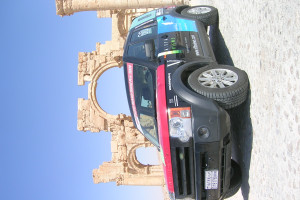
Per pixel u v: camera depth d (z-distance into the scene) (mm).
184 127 7469
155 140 8945
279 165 6141
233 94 7375
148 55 9297
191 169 7758
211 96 7414
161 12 11078
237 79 7574
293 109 5477
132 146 19750
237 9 8836
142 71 9234
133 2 18312
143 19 11133
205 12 10859
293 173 5566
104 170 19953
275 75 6195
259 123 7180
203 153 7445
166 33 9719
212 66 7980
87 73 20203
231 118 9500
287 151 5750
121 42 19938
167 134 7562
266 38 6656
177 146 7543
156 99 8305
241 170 8750
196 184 7766
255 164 7551
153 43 9547
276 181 6316
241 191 8938
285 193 5902
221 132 7301
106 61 20062
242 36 8453
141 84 9172
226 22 10195
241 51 8602
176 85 7750
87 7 18359
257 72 7258
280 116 6008
